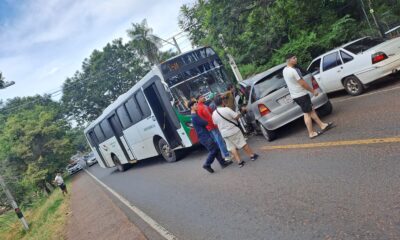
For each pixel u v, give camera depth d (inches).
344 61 463.8
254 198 265.1
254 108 401.4
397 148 234.8
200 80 500.1
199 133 393.1
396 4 935.7
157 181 507.8
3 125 2480.3
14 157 1828.2
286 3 919.7
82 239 390.3
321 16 903.1
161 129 551.5
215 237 230.1
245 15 1037.2
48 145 1838.1
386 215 169.6
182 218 297.1
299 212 211.0
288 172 284.2
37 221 786.2
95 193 733.3
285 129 436.8
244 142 362.9
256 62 1080.8
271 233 201.6
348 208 190.4
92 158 2038.6
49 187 1994.3
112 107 727.7
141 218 353.7
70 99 2719.0
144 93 544.1
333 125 350.3
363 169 227.1
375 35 823.1
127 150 765.9
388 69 422.6
